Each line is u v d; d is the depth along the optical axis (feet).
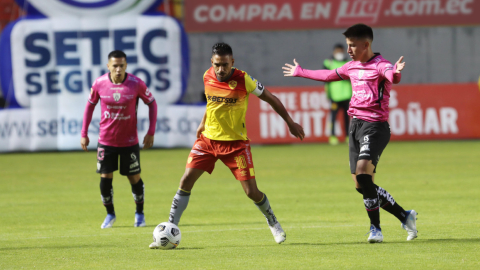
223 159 67.36
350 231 74.64
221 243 68.28
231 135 66.44
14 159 186.91
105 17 197.36
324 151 191.42
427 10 213.46
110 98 82.84
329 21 212.43
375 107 67.36
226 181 133.39
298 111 212.02
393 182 124.16
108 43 197.36
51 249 65.72
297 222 83.25
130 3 197.88
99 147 83.46
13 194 117.50
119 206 102.27
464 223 78.33
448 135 212.02
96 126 199.31
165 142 202.49
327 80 71.82
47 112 197.88
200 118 204.23
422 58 233.96
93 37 197.36
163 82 200.44
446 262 55.83
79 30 197.06
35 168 161.99
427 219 82.53
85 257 60.90
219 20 211.20
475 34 232.94
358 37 67.26
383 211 92.12
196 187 124.06
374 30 234.38
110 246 67.26
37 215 93.45
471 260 56.44
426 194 107.24
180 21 201.16
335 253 60.90
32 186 128.67
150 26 198.29
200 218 88.69
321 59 235.20
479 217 83.15
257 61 234.99
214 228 79.56
